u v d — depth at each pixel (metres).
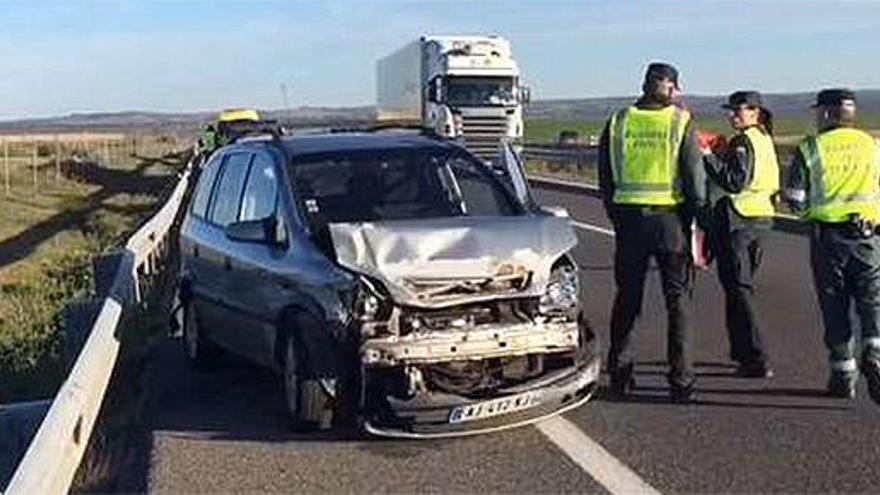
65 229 29.38
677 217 8.38
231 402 9.07
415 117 38.97
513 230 7.83
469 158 9.16
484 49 35.44
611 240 20.97
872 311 8.22
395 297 7.38
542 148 47.22
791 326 11.59
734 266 9.16
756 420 7.96
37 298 17.70
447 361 7.44
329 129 10.32
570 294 7.74
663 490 6.48
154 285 14.92
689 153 8.30
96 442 7.50
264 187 9.12
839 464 6.89
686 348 8.48
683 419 8.03
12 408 7.39
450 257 7.54
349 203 8.56
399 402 7.36
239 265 9.08
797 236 20.80
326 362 7.65
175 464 7.31
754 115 9.51
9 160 61.03
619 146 8.43
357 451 7.53
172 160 65.69
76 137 105.38
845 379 8.49
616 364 8.73
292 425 8.05
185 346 10.72
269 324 8.48
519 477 6.83
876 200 8.30
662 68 8.38
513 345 7.52
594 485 6.62
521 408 7.55
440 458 7.30
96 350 7.32
